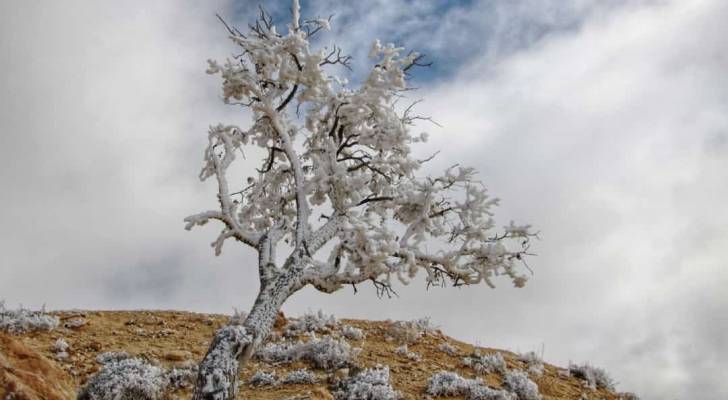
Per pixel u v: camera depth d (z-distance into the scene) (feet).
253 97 49.85
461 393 47.91
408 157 51.49
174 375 45.47
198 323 65.62
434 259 45.01
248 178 52.95
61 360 47.60
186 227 45.57
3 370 27.58
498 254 43.78
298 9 49.88
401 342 62.95
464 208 47.62
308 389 45.83
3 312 58.70
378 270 42.32
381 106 50.14
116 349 52.19
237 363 37.96
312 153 52.13
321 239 46.03
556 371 60.95
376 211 50.57
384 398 44.52
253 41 47.73
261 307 41.09
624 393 56.95
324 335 63.05
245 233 46.57
